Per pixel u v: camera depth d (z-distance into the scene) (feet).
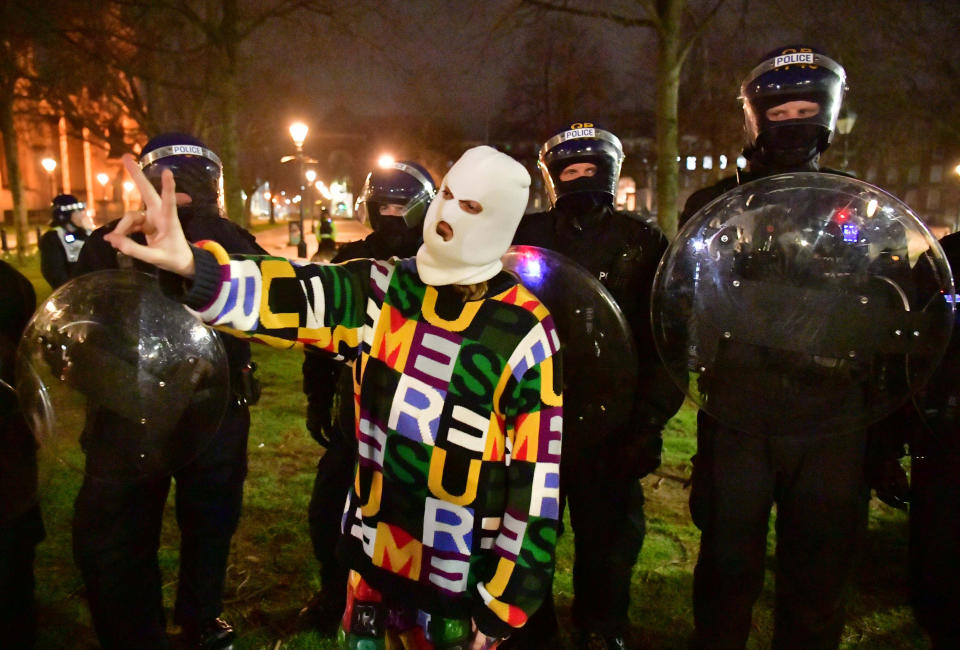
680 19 24.63
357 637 4.99
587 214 7.89
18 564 7.25
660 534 11.30
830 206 6.14
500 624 4.70
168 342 6.86
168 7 30.07
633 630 8.82
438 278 4.72
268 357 23.54
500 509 4.82
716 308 6.38
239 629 8.65
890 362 6.12
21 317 7.49
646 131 76.79
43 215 146.20
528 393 4.72
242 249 7.79
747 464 6.57
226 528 7.98
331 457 8.45
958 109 42.34
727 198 6.42
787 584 6.81
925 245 6.02
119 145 46.91
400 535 4.84
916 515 7.30
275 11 31.30
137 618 7.25
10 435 6.91
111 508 7.00
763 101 6.96
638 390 7.62
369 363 4.81
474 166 4.50
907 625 8.97
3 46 37.19
